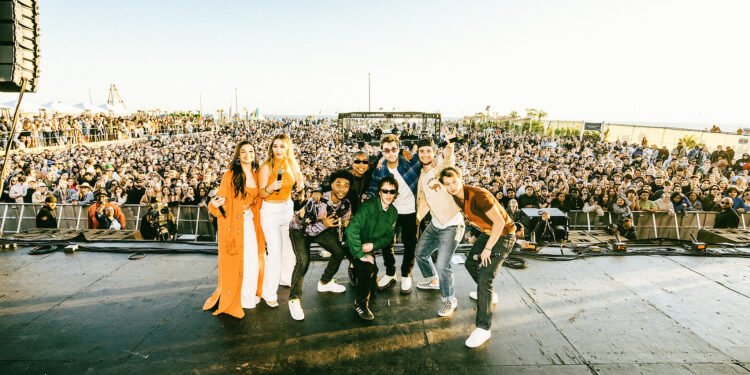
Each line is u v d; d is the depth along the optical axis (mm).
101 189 8688
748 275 4098
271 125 41188
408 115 23359
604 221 7582
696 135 17281
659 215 7266
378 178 3725
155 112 46406
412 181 3650
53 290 3676
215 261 4430
